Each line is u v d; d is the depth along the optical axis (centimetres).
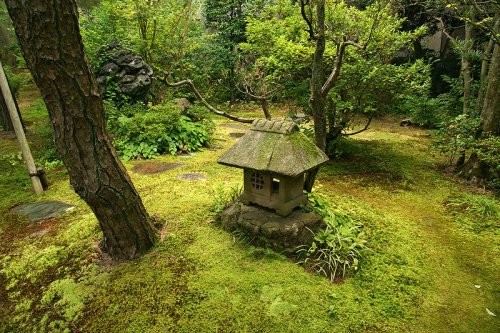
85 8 1207
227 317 243
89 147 258
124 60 793
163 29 854
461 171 544
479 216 413
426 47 1215
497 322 246
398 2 639
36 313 256
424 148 717
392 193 487
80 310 255
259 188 339
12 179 540
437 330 237
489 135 489
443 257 328
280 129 320
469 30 596
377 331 233
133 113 727
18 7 209
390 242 351
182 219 384
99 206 281
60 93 236
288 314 245
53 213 418
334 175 563
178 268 296
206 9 1260
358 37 556
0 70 427
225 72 1169
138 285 276
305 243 317
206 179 526
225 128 927
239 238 336
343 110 597
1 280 296
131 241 308
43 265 312
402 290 276
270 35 616
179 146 684
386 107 594
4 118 827
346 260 297
